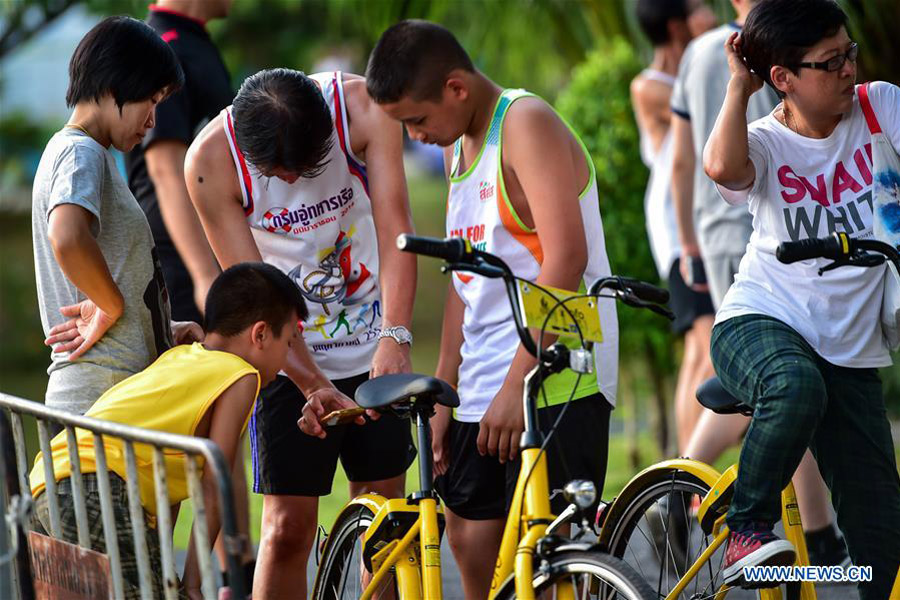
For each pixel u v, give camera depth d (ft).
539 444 29.81
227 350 33.68
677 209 55.72
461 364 36.27
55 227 32.58
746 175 33.42
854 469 33.63
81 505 30.09
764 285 33.71
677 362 73.72
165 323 35.96
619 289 30.12
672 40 60.54
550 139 33.30
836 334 33.09
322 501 64.49
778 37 32.32
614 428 85.35
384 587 34.86
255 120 34.73
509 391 33.40
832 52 32.04
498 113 34.06
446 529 36.94
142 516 28.60
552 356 29.48
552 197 32.94
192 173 37.55
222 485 25.12
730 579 31.12
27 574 32.63
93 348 34.76
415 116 33.94
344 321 39.24
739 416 47.98
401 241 27.86
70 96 35.29
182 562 51.57
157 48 35.22
